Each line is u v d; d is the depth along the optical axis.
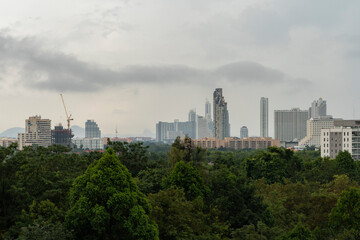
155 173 58.81
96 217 31.28
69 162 57.19
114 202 32.09
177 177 49.38
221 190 50.97
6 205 40.84
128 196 32.72
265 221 49.41
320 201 54.78
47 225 31.22
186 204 40.97
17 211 40.03
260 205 51.16
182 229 38.12
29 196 41.41
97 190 32.41
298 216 52.00
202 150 57.94
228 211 49.00
